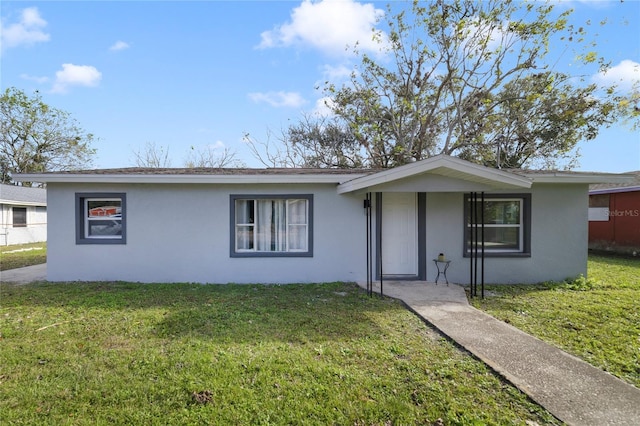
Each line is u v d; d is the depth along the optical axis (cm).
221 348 395
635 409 284
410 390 311
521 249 800
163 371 340
